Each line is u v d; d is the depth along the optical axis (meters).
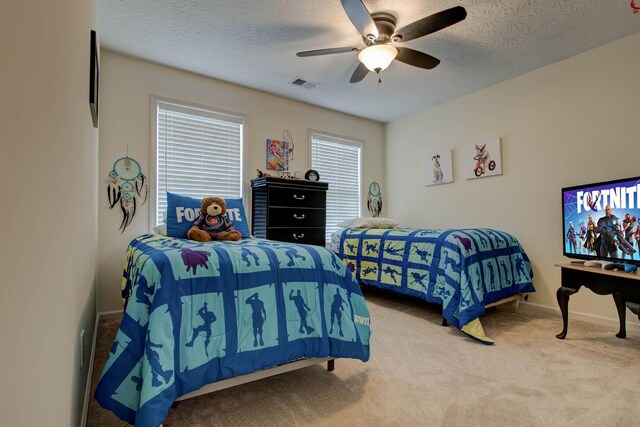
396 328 2.65
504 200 3.54
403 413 1.48
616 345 2.28
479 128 3.79
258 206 3.67
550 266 3.14
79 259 1.24
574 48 2.88
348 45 2.87
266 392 1.66
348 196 4.75
